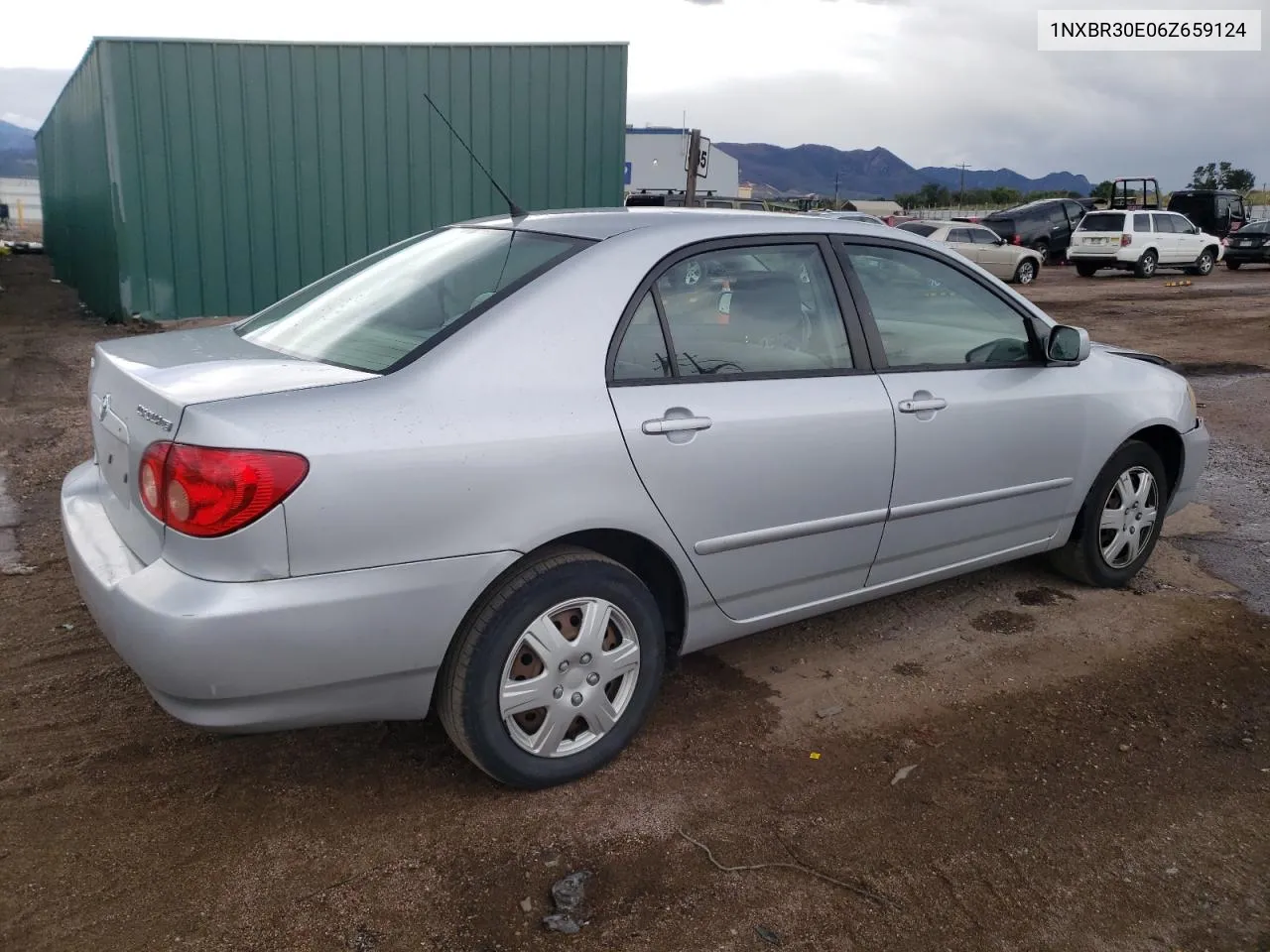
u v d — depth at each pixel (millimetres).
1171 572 4910
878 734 3385
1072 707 3600
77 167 15727
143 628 2410
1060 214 28922
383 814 2867
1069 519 4355
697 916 2506
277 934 2400
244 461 2365
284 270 12680
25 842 2689
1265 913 2590
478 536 2648
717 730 3373
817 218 3602
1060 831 2891
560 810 2908
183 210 12133
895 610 4406
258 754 3143
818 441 3299
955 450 3732
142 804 2875
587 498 2816
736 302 3260
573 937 2424
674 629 3307
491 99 12883
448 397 2648
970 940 2465
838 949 2420
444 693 2799
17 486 5781
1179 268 25281
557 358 2832
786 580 3408
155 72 11703
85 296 15641
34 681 3539
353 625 2514
